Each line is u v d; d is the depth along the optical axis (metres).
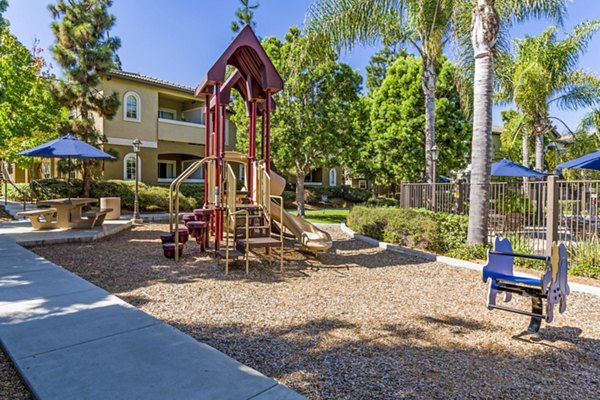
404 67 21.17
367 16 9.84
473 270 6.80
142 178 18.58
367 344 3.57
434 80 13.27
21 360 2.92
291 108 15.98
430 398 2.64
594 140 16.36
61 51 13.96
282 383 2.80
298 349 3.42
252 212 7.96
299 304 4.76
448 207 10.08
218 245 7.46
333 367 3.08
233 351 3.35
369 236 10.22
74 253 7.56
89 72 14.47
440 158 20.41
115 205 13.05
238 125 17.98
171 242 7.38
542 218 7.42
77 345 3.21
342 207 26.31
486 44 7.68
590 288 5.37
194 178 21.59
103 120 16.86
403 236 9.12
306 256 7.89
